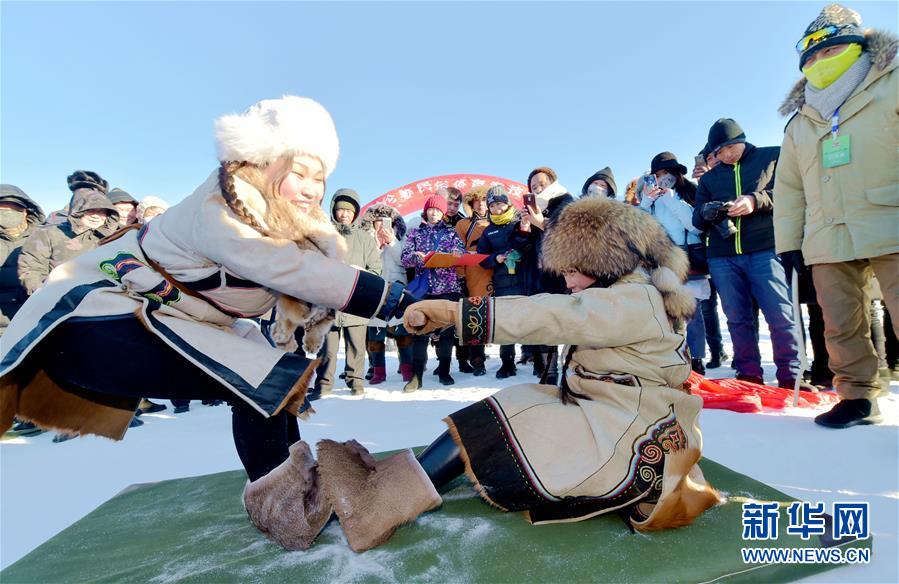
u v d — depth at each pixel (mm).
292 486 1450
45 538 1741
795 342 3285
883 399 2955
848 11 2309
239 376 1332
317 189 1562
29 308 1381
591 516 1461
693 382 3188
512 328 1424
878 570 1249
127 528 1699
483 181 9883
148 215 3941
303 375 1383
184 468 2426
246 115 1481
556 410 1519
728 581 1208
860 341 2412
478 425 1509
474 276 4484
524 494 1445
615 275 1555
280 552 1435
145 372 1378
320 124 1497
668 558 1304
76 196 3887
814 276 2508
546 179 4633
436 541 1442
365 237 4441
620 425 1419
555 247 1621
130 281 1393
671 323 1587
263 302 1573
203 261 1437
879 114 2193
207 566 1379
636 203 4984
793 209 2670
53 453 2758
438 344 4473
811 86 2443
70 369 1378
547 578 1233
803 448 2154
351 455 1552
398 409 3420
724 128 3514
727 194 3520
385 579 1261
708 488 1520
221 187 1382
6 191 4113
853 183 2258
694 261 4035
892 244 2156
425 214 4625
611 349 1541
